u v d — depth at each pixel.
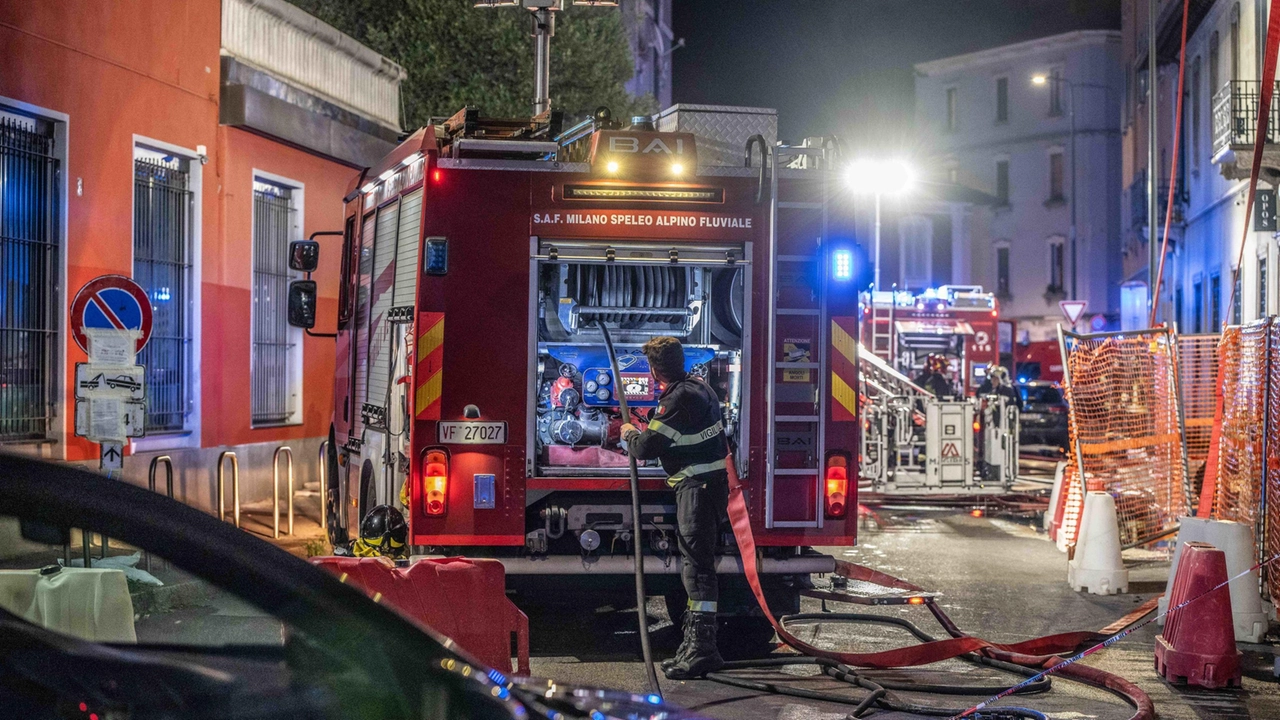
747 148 7.50
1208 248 26.14
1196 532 8.54
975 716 6.02
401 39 22.42
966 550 12.28
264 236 14.66
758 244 7.42
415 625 2.54
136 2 11.91
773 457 7.37
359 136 16.47
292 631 2.40
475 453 7.25
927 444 15.53
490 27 22.09
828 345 7.44
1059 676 7.14
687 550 6.97
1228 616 7.05
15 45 10.30
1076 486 12.23
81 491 2.30
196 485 12.95
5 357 10.32
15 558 2.29
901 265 58.91
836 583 8.93
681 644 7.13
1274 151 19.77
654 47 42.34
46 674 2.30
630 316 7.62
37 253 10.73
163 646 2.43
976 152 59.34
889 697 6.59
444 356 7.23
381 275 8.61
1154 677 7.29
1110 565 9.95
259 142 14.27
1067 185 56.25
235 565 2.38
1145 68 34.72
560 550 7.38
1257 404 9.98
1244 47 22.11
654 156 7.34
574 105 23.25
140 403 8.29
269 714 2.34
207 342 13.24
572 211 7.30
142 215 12.30
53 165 10.88
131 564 2.80
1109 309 55.22
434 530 7.21
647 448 6.80
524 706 2.58
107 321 8.21
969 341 22.83
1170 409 12.44
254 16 14.24
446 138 8.27
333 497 10.73
